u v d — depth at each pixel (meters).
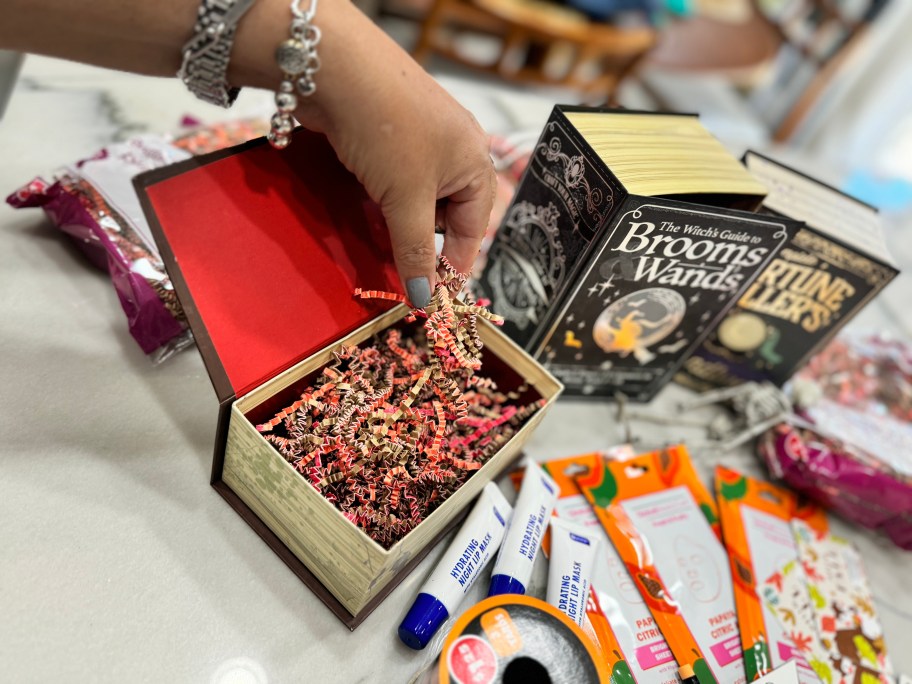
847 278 0.59
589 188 0.49
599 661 0.39
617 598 0.50
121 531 0.45
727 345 0.65
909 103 1.40
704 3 1.41
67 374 0.51
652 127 0.55
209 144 0.65
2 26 0.35
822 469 0.59
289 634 0.44
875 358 0.73
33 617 0.40
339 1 0.38
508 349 0.53
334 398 0.48
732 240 0.52
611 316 0.56
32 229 0.59
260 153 0.48
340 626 0.45
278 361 0.46
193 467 0.49
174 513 0.47
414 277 0.47
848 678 0.51
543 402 0.51
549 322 0.56
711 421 0.68
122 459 0.48
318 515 0.40
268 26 0.37
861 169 1.15
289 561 0.46
